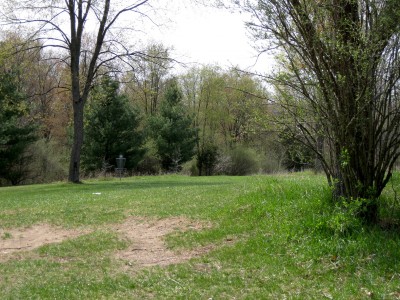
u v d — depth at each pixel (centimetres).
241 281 605
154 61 2616
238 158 4381
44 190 2189
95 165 3856
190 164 4588
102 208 1256
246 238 796
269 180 1231
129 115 3900
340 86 656
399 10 599
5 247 952
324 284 561
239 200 1045
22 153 3566
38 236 1027
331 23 664
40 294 642
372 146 679
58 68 3978
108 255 828
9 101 3133
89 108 3438
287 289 560
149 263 755
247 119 817
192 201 1229
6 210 1367
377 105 665
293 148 787
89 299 606
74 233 1024
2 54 2411
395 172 968
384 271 565
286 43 689
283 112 735
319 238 688
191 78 4812
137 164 4138
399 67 629
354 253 623
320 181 1077
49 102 4591
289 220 789
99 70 2841
